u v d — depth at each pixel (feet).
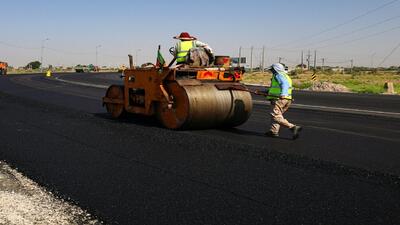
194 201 16.33
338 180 19.26
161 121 33.63
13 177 19.42
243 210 15.44
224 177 19.47
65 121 37.01
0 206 15.61
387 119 42.57
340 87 103.04
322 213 15.25
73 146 26.16
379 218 14.89
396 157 24.31
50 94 69.51
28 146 26.09
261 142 28.07
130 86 36.52
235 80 35.40
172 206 15.79
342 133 32.78
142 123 36.11
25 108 47.37
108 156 23.52
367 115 45.80
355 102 64.13
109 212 15.19
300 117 43.45
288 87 29.78
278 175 19.89
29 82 111.96
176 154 24.02
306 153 24.85
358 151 25.82
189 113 30.73
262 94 31.30
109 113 39.91
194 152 24.57
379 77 225.35
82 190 17.58
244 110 33.73
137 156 23.50
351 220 14.66
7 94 68.18
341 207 15.87
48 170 20.56
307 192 17.51
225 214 15.06
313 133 32.53
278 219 14.66
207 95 31.60
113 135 30.07
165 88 33.04
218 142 27.30
